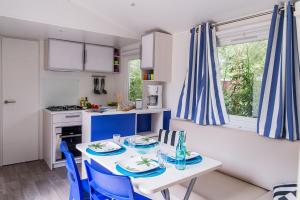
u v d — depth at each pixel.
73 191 1.86
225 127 2.64
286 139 2.10
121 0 2.86
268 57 2.20
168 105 3.62
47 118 3.61
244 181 2.25
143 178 1.46
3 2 2.63
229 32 2.72
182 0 2.58
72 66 3.85
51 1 2.93
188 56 3.15
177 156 1.74
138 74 4.17
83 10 3.18
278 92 2.14
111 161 1.74
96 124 2.97
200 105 2.84
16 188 2.81
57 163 3.53
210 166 1.69
